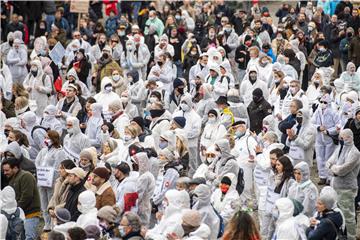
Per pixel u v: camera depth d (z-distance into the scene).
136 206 36.31
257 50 59.25
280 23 76.56
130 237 31.20
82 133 43.38
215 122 46.03
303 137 44.44
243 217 29.41
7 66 60.81
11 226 35.03
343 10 76.81
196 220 31.30
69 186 36.62
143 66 64.12
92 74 61.41
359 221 42.12
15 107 49.44
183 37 67.94
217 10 80.00
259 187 40.91
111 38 70.88
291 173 36.22
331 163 40.41
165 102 53.16
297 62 61.88
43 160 41.00
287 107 49.88
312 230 32.75
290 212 32.97
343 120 47.84
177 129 40.84
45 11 79.94
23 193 37.22
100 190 36.09
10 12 79.69
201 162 48.34
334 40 70.00
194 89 54.75
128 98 51.59
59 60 64.44
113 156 40.91
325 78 55.84
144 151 39.59
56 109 47.31
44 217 41.03
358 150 41.59
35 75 57.12
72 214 36.31
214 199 36.00
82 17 81.19
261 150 41.84
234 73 69.62
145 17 80.56
